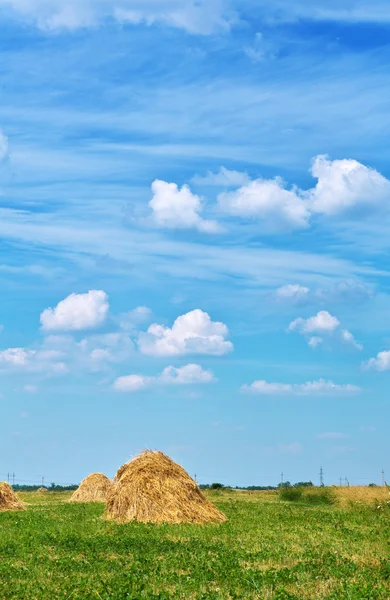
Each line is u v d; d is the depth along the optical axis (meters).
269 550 19.34
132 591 13.68
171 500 28.16
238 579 15.01
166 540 21.41
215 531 24.12
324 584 14.62
